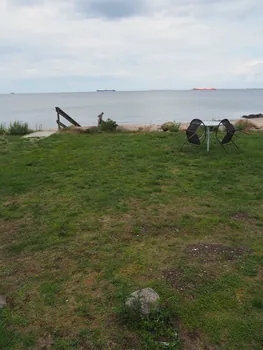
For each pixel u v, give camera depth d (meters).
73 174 6.41
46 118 35.47
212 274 3.01
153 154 8.12
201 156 7.82
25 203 4.95
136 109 51.50
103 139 10.59
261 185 5.61
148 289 2.64
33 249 3.54
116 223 4.16
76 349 2.21
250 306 2.58
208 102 81.00
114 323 2.43
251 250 3.45
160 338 2.28
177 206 4.72
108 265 3.19
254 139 10.16
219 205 4.74
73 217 4.38
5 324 2.43
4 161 7.66
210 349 2.19
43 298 2.73
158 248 3.51
